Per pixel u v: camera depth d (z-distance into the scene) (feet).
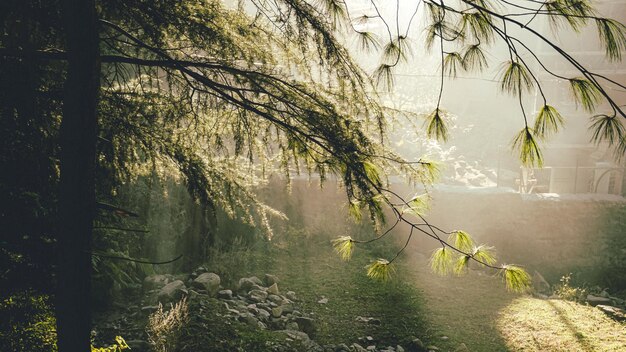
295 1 11.20
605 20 7.61
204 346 20.94
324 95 12.39
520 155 8.61
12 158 12.60
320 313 28.25
